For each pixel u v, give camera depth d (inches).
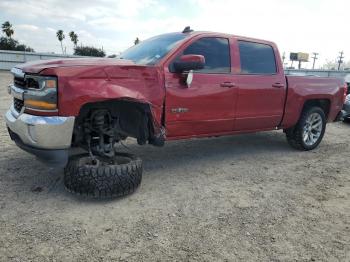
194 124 185.6
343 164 225.8
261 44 222.2
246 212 146.0
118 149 234.1
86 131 151.1
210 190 169.2
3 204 142.4
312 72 1208.2
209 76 189.2
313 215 146.4
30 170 181.8
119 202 149.6
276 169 208.1
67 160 142.9
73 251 111.9
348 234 131.5
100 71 141.7
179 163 210.5
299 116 242.8
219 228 131.1
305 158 236.7
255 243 121.7
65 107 134.5
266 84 217.3
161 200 154.0
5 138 243.4
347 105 385.7
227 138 286.2
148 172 191.3
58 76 132.9
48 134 135.0
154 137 169.3
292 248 119.6
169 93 170.1
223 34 203.0
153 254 112.3
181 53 178.7
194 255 112.7
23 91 142.9
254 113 214.5
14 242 115.2
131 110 161.2
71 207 142.6
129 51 206.1
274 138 294.7
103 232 124.4
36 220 130.5
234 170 202.5
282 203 157.3
